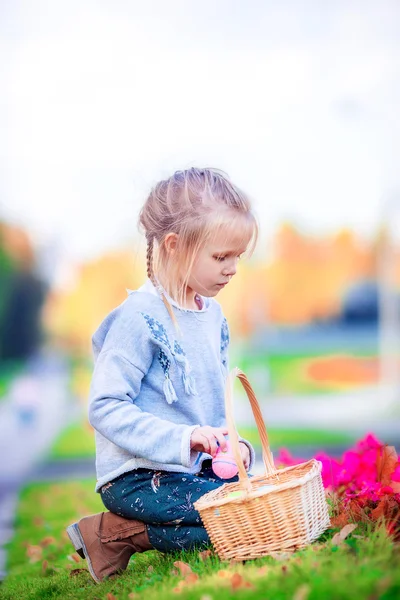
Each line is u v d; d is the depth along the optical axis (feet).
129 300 12.78
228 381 11.21
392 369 107.45
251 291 166.81
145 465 12.16
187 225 12.39
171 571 11.27
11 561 19.12
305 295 176.96
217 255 12.46
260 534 10.60
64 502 29.12
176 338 12.65
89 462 45.80
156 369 12.53
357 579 8.61
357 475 14.25
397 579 8.32
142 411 12.45
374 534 10.59
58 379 146.61
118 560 12.59
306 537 10.59
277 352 168.66
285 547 10.53
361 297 213.25
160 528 12.23
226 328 13.96
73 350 215.31
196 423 12.63
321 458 15.46
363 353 166.20
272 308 178.09
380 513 11.80
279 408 78.74
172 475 12.16
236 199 12.69
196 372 12.76
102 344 13.03
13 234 196.95
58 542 20.34
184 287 12.78
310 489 10.99
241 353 161.89
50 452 52.29
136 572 12.30
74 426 71.10
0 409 92.99
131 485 12.26
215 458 12.05
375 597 8.09
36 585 14.15
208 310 13.33
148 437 11.80
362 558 9.74
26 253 201.98
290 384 114.73
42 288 217.15
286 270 175.42
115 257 164.96
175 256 12.64
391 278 108.06
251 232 12.65
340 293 188.96
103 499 12.69
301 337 194.39
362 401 85.56
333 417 67.77
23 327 206.69
